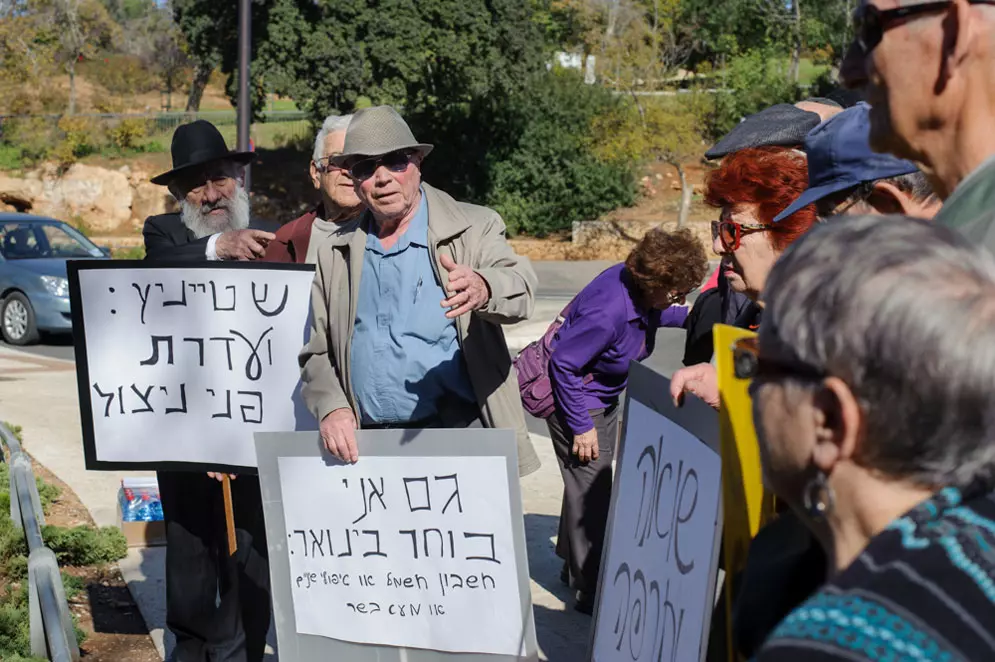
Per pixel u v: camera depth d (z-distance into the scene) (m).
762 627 1.56
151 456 3.81
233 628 3.87
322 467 3.11
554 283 25.53
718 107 35.56
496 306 3.00
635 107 32.50
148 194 33.00
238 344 3.72
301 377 3.44
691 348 3.88
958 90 1.61
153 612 4.88
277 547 3.20
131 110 43.59
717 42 42.53
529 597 2.93
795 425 1.25
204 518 3.88
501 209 32.81
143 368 3.81
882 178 2.23
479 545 2.95
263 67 30.23
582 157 32.78
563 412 4.53
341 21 30.00
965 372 1.13
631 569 2.37
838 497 1.24
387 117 3.21
